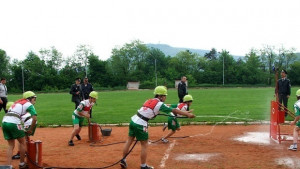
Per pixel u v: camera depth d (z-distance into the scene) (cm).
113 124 1428
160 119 1515
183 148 955
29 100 781
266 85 6619
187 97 995
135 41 8294
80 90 1539
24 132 755
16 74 6450
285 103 1506
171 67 7994
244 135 1153
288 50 8169
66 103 2680
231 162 789
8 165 712
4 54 7231
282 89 1495
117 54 8106
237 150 920
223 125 1377
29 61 6881
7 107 892
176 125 1021
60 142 1074
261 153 878
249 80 7119
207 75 7231
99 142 1063
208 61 8169
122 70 7975
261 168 733
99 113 1830
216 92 4053
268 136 1130
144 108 739
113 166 773
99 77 6869
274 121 1053
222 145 991
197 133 1199
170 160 816
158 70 8094
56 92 5716
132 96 3509
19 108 744
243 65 7488
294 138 910
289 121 1402
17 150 955
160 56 8494
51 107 2297
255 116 1591
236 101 2523
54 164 794
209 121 1442
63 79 6681
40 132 1288
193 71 7788
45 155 889
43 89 6397
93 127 1066
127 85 6525
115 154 888
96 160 828
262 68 8106
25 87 6469
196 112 1780
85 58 7775
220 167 746
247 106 2088
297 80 6806
